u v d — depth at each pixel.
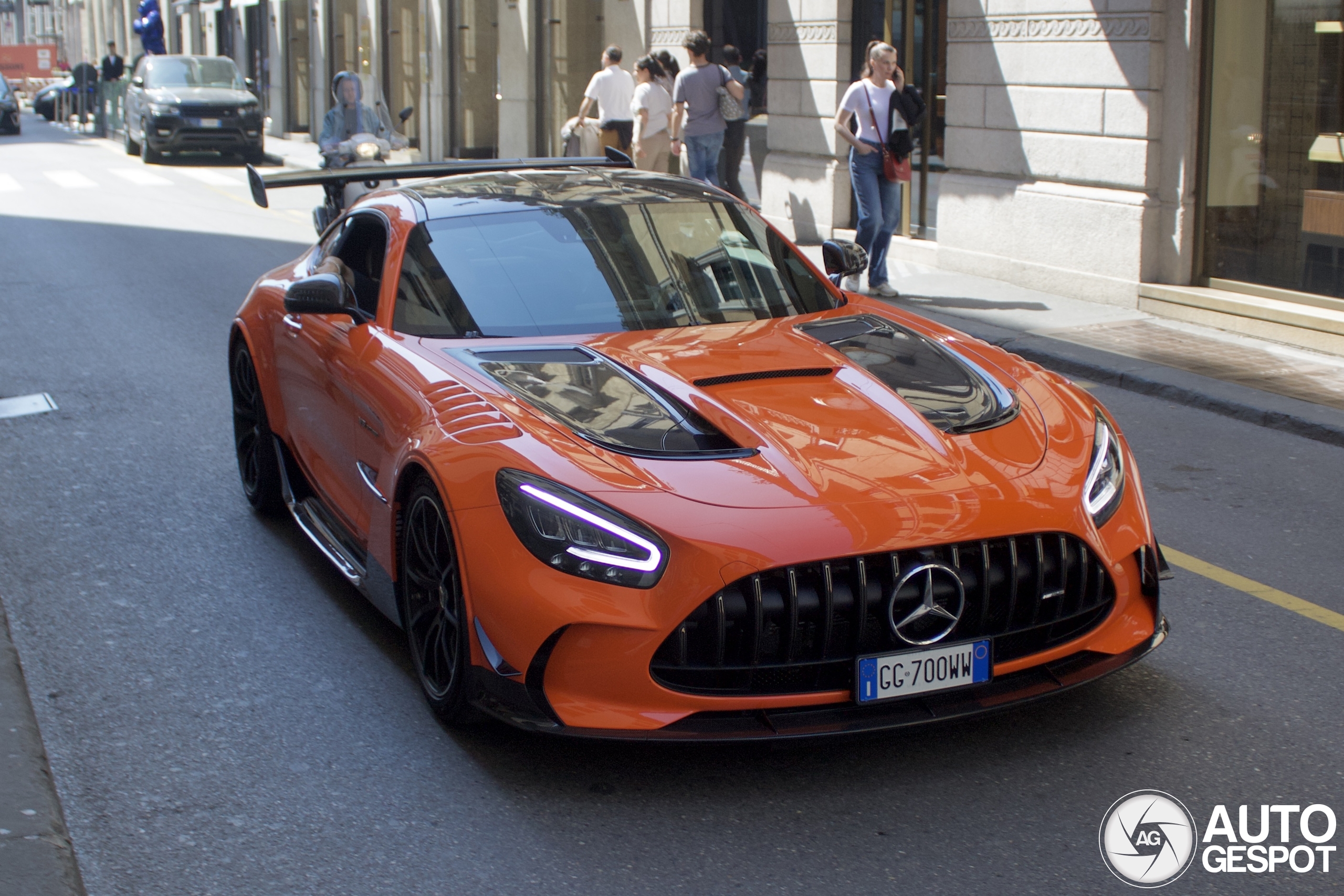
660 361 3.94
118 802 3.32
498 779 3.41
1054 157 10.34
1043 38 10.28
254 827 3.19
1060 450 3.63
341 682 4.00
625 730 3.16
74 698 3.92
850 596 3.19
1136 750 3.51
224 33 38.84
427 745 3.60
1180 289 9.38
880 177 10.29
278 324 5.17
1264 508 5.66
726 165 15.08
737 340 4.18
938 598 3.23
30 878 2.88
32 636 4.38
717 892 2.90
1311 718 3.69
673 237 4.73
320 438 4.68
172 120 24.34
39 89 57.53
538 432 3.49
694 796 3.30
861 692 3.20
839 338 4.29
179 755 3.56
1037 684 3.40
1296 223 8.77
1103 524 3.51
